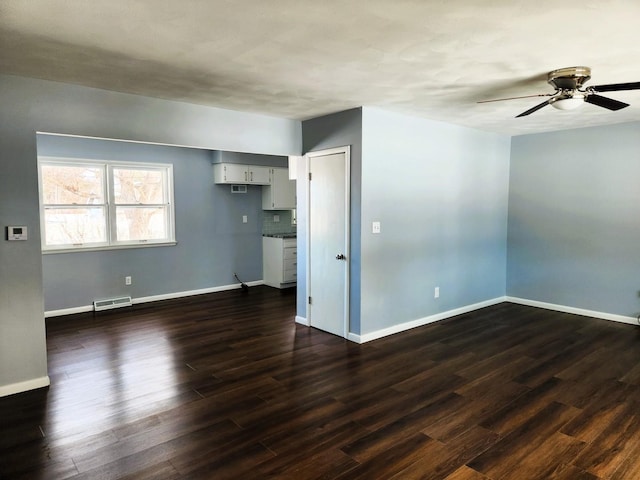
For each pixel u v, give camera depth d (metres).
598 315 5.17
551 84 3.08
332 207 4.46
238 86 3.28
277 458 2.31
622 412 2.82
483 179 5.50
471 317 5.23
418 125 4.61
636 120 4.70
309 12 2.01
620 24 2.15
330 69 2.87
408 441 2.48
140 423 2.70
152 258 6.09
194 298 6.33
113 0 1.88
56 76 3.03
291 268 7.10
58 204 5.32
